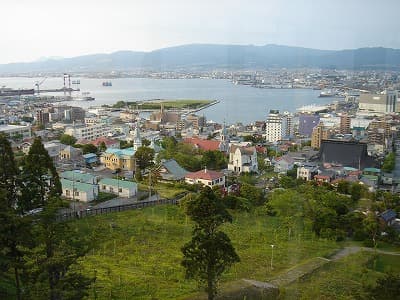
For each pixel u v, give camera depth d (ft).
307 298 116.57
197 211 108.17
